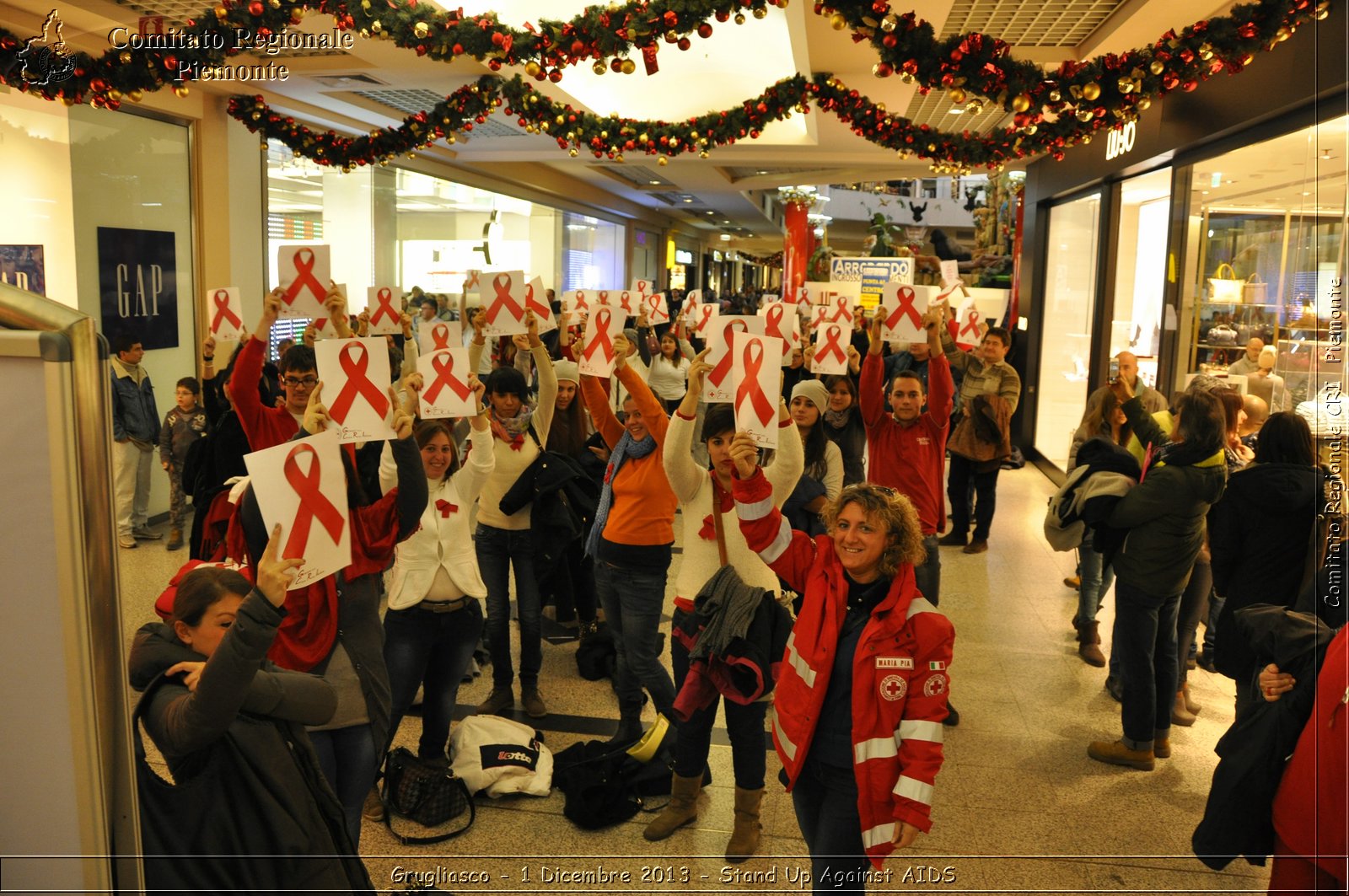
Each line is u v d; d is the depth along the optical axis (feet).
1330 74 14.88
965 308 21.20
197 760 6.27
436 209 44.34
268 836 6.42
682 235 109.50
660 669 12.50
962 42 14.34
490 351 25.66
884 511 7.81
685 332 29.78
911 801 7.27
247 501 8.95
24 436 3.32
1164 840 11.27
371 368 8.87
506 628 14.25
